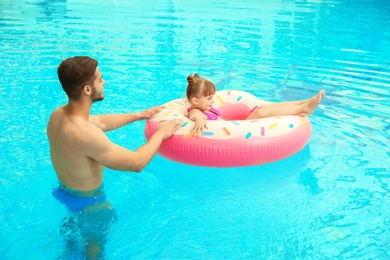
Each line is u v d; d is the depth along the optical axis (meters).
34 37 7.14
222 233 2.74
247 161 3.39
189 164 3.45
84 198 2.92
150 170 3.45
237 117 4.10
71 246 2.58
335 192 3.16
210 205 3.04
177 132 3.39
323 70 5.86
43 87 4.91
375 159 3.58
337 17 9.53
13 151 3.57
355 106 4.62
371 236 2.69
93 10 9.86
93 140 2.65
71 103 2.71
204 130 3.37
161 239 2.68
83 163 2.75
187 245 2.63
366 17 9.59
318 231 2.75
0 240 2.61
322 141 3.87
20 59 5.89
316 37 7.69
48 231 2.69
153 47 6.71
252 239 2.68
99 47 6.61
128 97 4.71
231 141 3.33
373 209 2.96
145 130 3.63
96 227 2.75
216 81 5.30
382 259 2.49
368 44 7.30
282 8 10.63
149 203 3.04
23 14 9.16
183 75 5.45
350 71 5.84
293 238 2.69
